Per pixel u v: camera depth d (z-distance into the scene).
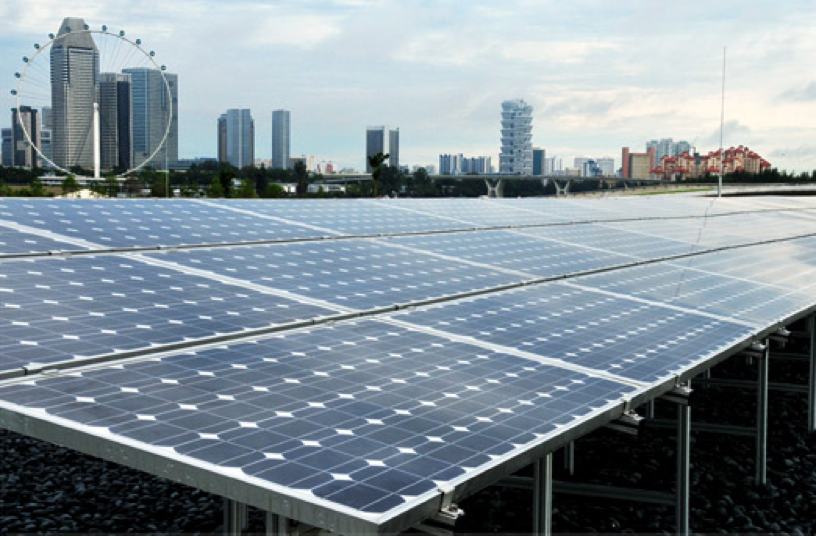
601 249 21.64
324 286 13.35
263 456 6.44
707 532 14.04
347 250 17.33
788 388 21.17
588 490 14.51
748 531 14.12
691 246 24.48
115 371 8.19
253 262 14.81
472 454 6.89
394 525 5.61
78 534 13.74
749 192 106.25
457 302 13.16
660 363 10.54
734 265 21.06
